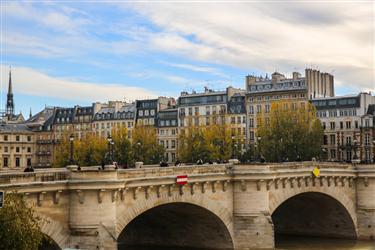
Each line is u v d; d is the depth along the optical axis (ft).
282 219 277.03
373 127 449.06
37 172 144.46
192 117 534.37
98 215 150.82
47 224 144.66
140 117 573.33
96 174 150.51
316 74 501.15
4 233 112.78
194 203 186.39
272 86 500.74
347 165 249.96
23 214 117.60
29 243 115.44
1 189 131.13
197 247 211.61
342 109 471.21
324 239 257.55
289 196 219.61
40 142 648.79
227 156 413.59
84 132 616.39
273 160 412.98
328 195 240.53
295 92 486.79
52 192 146.10
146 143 460.14
